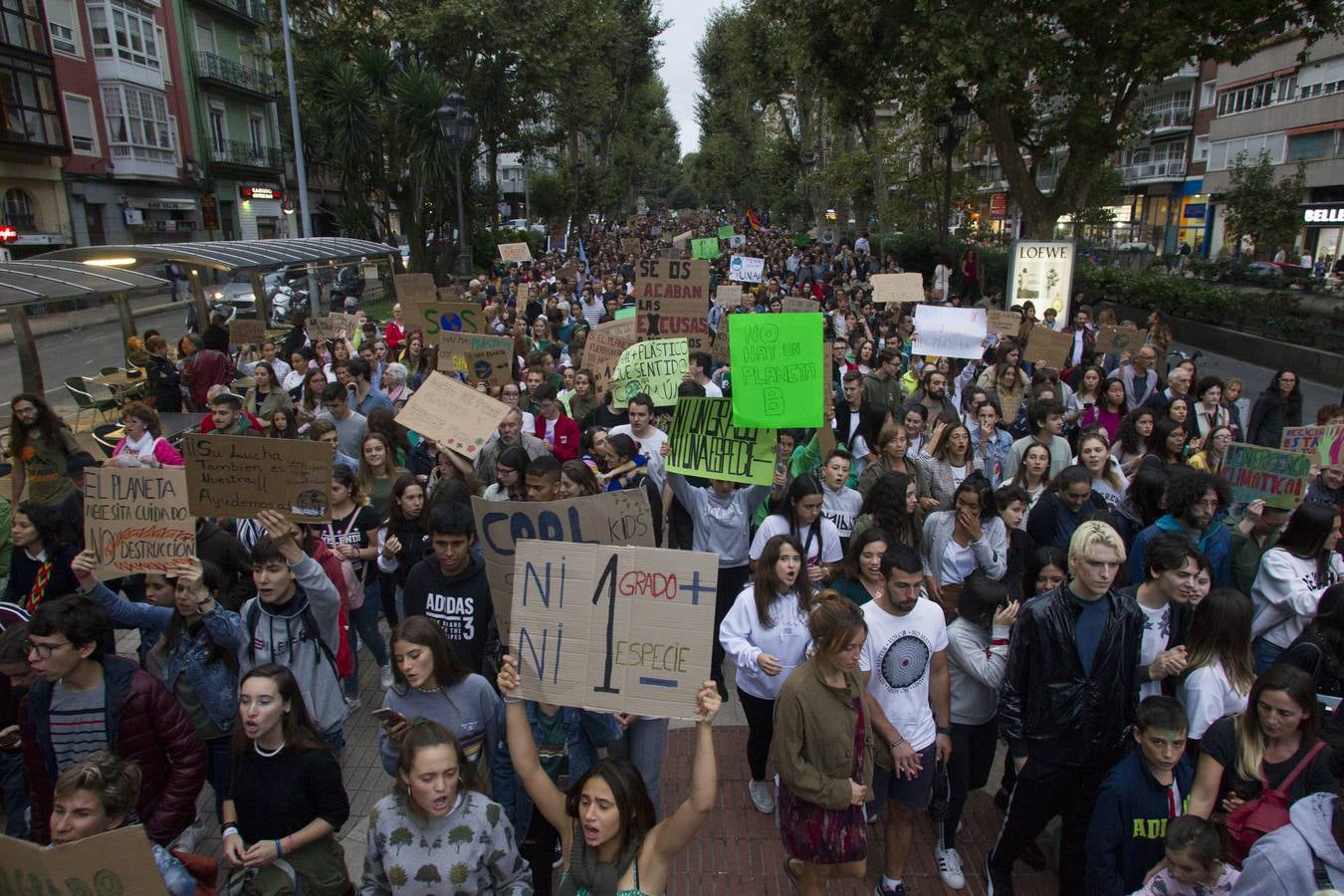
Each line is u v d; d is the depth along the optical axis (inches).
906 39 776.3
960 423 258.4
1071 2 717.3
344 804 142.9
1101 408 358.6
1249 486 217.0
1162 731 136.3
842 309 698.8
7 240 1093.8
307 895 139.9
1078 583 153.3
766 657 176.4
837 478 238.1
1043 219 868.0
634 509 172.6
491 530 173.6
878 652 162.6
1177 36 714.2
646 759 163.5
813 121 1823.3
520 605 135.3
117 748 146.6
